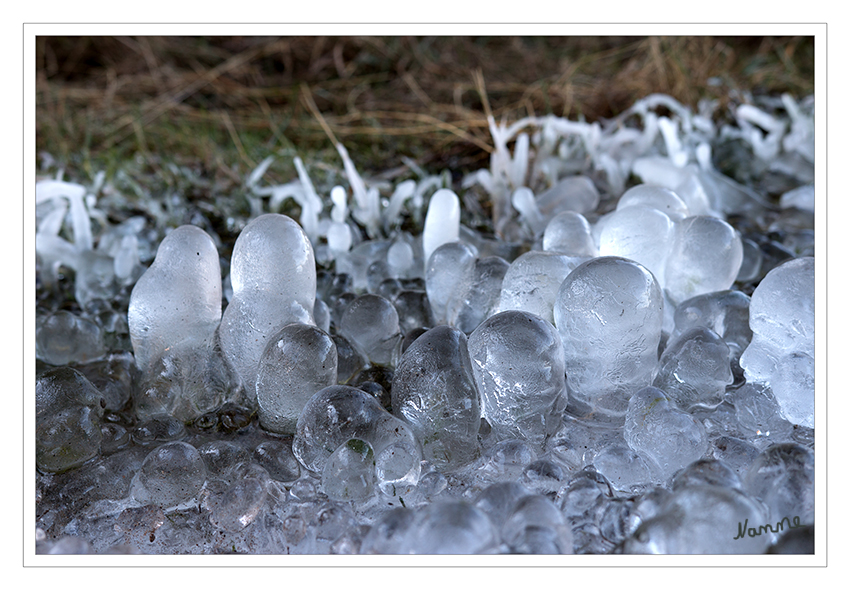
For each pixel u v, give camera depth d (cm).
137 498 59
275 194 84
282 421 61
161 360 63
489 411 60
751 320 63
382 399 63
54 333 67
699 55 126
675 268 67
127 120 119
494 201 86
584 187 84
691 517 53
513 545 54
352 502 58
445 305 67
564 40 152
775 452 57
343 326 66
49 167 101
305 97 129
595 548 56
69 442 60
